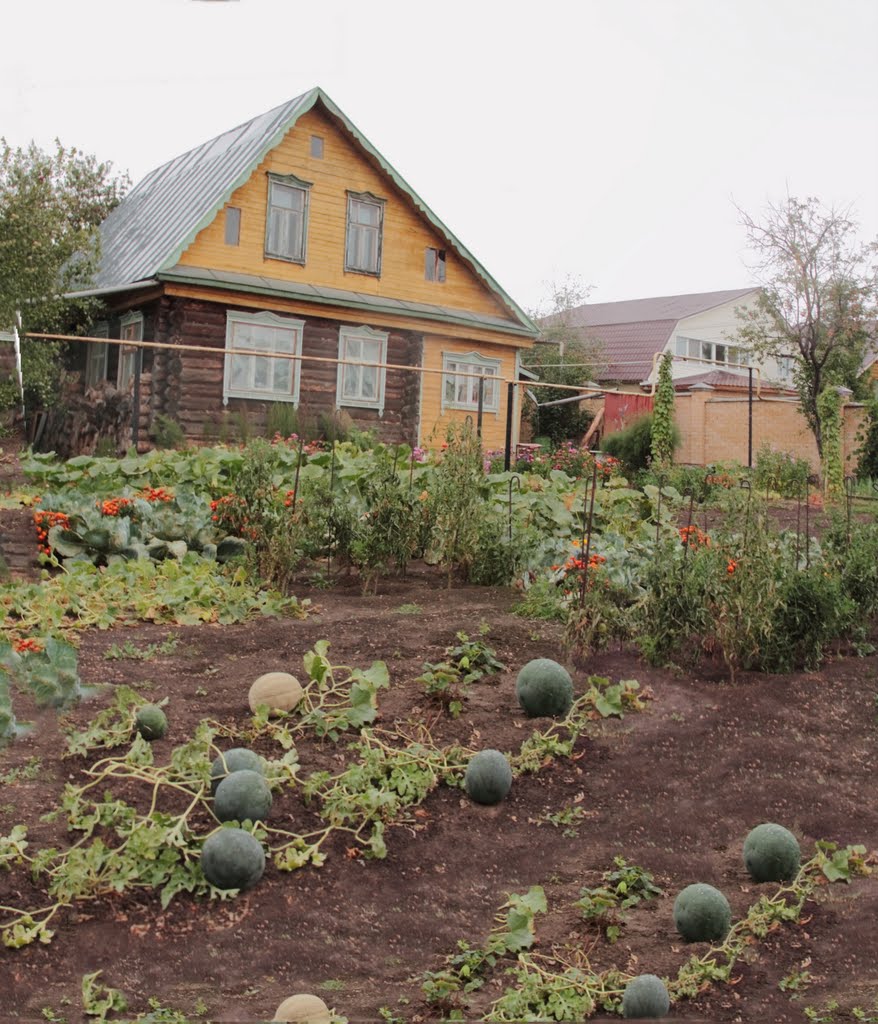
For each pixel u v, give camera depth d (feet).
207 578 26.32
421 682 20.06
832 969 12.71
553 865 14.93
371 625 23.49
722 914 13.09
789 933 13.50
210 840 13.32
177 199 74.90
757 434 79.87
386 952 12.61
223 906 13.06
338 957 12.37
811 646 22.08
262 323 67.62
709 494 48.75
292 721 18.24
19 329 62.44
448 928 13.25
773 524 23.50
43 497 32.01
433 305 76.84
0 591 24.73
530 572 28.22
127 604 24.58
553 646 22.44
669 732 18.92
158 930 12.42
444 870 14.55
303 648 21.83
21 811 14.40
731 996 12.01
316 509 28.04
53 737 16.80
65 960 11.67
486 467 54.44
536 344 126.11
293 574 28.94
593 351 128.77
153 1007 11.03
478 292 79.51
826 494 55.62
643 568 23.70
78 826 13.92
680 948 12.98
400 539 27.48
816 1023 11.44
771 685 21.07
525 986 11.73
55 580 26.27
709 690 20.71
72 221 105.81
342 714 18.07
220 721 17.90
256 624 23.98
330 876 14.02
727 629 21.18
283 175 69.15
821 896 14.42
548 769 17.52
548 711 18.95
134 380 54.34
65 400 64.85
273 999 11.39
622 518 36.50
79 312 72.38
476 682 20.51
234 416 62.08
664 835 15.81
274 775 15.90
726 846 15.66
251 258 68.08
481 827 15.78
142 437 59.52
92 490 36.99
